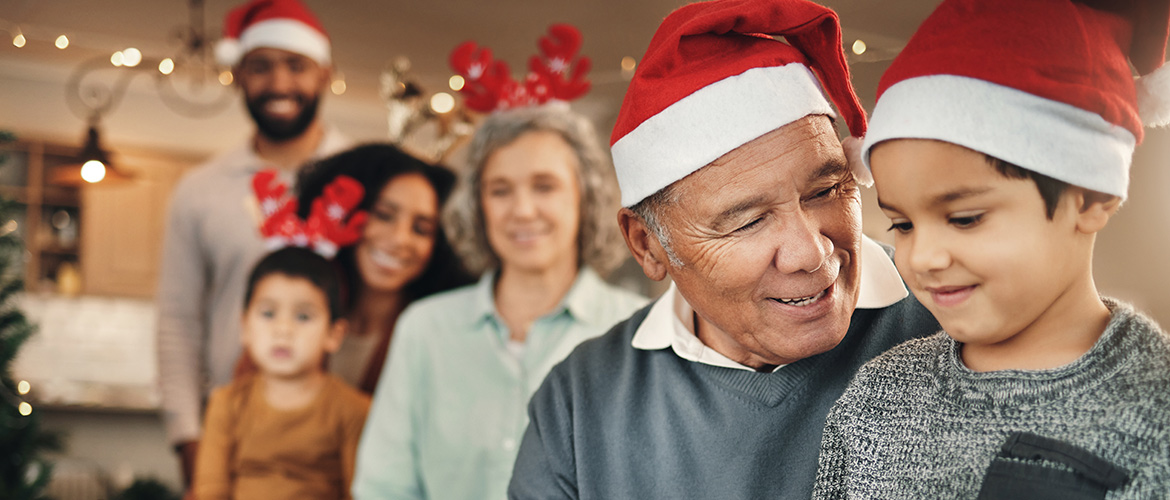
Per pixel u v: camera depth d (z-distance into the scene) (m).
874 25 2.15
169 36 3.75
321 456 2.07
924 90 0.56
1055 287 0.55
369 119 4.52
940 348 0.66
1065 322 0.58
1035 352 0.59
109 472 3.69
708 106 0.71
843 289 0.75
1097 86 0.54
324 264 2.10
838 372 0.83
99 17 3.54
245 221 2.51
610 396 0.92
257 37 2.49
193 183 2.56
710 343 0.88
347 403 2.10
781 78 0.71
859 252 0.76
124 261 4.55
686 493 0.84
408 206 2.13
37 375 4.29
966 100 0.54
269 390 2.10
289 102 2.54
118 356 4.47
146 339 4.54
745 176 0.70
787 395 0.82
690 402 0.86
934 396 0.64
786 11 0.72
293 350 2.07
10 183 4.46
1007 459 0.56
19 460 2.34
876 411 0.67
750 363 0.86
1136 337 0.56
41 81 4.36
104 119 4.41
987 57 0.54
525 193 1.63
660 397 0.88
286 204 2.18
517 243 1.63
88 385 4.21
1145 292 3.06
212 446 2.11
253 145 2.61
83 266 4.51
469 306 1.71
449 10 3.29
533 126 1.66
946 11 0.58
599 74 3.73
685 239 0.75
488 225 1.69
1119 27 0.57
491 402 1.62
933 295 0.58
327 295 2.10
